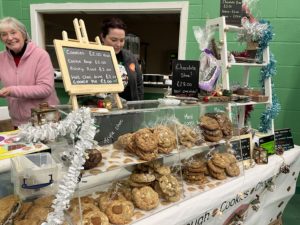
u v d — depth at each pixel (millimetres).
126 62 2176
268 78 1952
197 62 1594
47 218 879
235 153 1699
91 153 1095
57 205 884
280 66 2594
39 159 1043
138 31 5535
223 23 1689
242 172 1626
